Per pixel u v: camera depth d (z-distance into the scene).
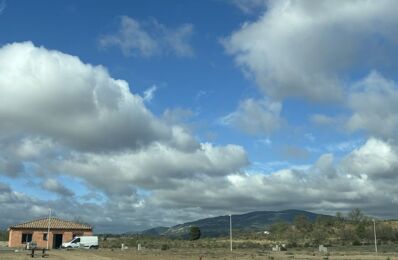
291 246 102.56
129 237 144.75
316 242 115.31
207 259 54.16
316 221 144.25
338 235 126.06
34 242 96.25
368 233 122.94
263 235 138.38
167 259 54.16
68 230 104.38
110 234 149.25
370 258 56.28
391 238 120.88
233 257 58.19
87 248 95.69
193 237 135.88
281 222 150.12
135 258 56.56
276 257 58.47
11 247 96.31
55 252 72.69
